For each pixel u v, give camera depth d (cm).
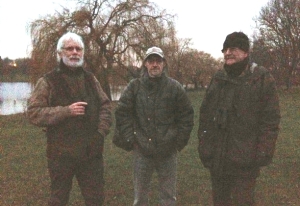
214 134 410
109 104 430
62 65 411
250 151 391
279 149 995
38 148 1066
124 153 965
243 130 392
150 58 455
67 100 404
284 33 4806
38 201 585
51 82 405
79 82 410
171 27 2903
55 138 402
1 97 3997
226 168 402
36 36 2559
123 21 2858
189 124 468
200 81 6319
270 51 4853
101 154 419
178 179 696
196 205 561
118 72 2809
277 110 388
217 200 423
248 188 397
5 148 1066
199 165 806
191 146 1037
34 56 2516
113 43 2812
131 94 472
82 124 404
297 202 565
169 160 470
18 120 1880
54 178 406
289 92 4462
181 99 464
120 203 575
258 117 394
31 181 697
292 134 1267
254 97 389
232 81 396
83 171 413
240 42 391
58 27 2575
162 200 473
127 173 761
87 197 414
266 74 393
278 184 655
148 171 471
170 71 2873
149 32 2833
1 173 758
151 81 463
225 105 398
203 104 420
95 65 2705
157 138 458
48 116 390
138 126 471
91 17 2748
